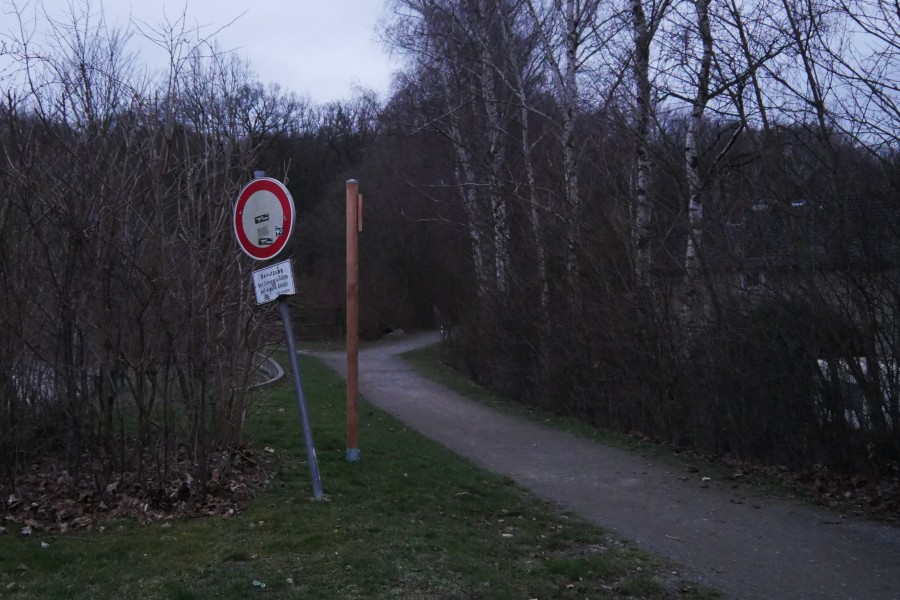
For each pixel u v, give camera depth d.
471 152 20.27
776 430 10.15
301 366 25.64
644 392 13.22
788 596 5.66
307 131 54.03
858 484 8.87
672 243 12.76
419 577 5.27
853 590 5.79
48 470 6.80
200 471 6.55
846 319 9.03
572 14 15.62
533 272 17.88
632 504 8.59
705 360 11.48
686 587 5.82
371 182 49.03
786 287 9.77
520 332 18.70
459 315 26.05
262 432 9.81
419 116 22.02
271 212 6.68
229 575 5.04
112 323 6.43
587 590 5.62
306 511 6.57
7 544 5.36
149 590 4.76
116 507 6.27
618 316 13.65
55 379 6.45
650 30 12.92
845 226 8.97
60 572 5.00
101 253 6.38
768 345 10.05
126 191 6.54
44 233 6.34
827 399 9.25
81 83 6.75
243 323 7.68
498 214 19.88
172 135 6.87
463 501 8.17
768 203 10.14
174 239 6.70
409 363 30.92
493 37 19.14
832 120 9.23
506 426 15.10
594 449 12.30
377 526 6.39
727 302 10.74
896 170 8.62
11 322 6.30
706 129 12.49
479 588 5.24
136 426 6.63
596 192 14.41
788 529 7.47
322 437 10.27
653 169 13.52
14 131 6.37
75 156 6.34
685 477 9.99
